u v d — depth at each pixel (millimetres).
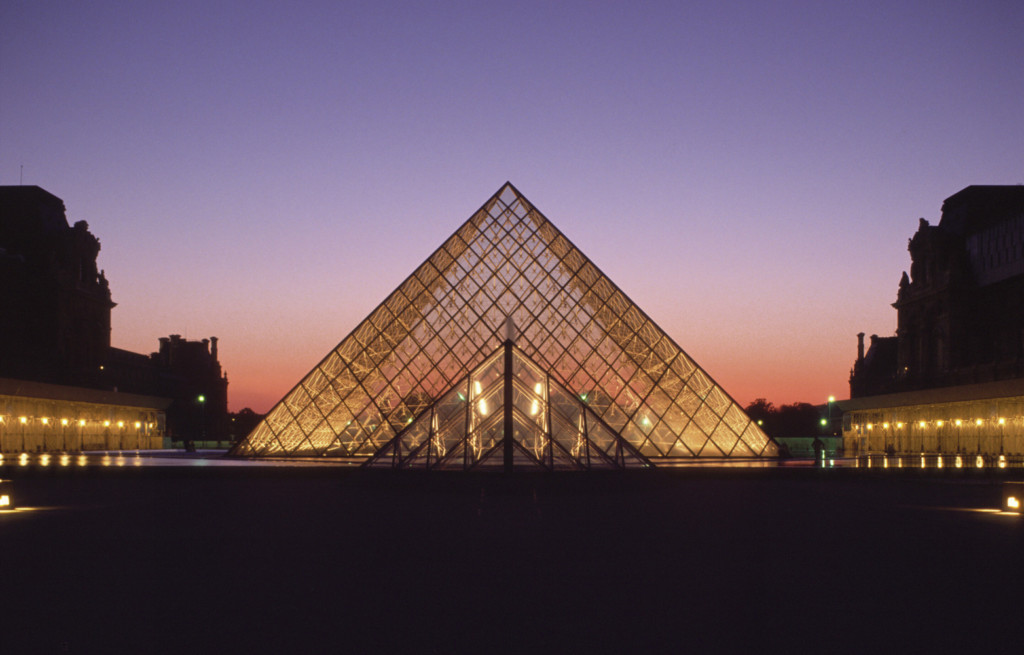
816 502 33062
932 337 106312
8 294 108625
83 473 49938
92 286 119375
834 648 11289
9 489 39656
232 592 14766
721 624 12555
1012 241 95562
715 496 35812
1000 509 30562
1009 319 95812
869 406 107438
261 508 29672
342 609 13492
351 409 59406
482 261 65688
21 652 11062
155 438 129000
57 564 17531
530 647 11328
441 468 38719
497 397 41281
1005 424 77438
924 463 67438
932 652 11109
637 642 11578
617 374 59812
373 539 21391
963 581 15898
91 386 117500
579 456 39719
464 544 20547
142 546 20156
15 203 113938
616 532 22938
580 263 64875
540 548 19922
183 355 179500
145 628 12297
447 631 12141
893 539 21750
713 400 59531
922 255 108938
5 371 97750
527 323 62156
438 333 62000
